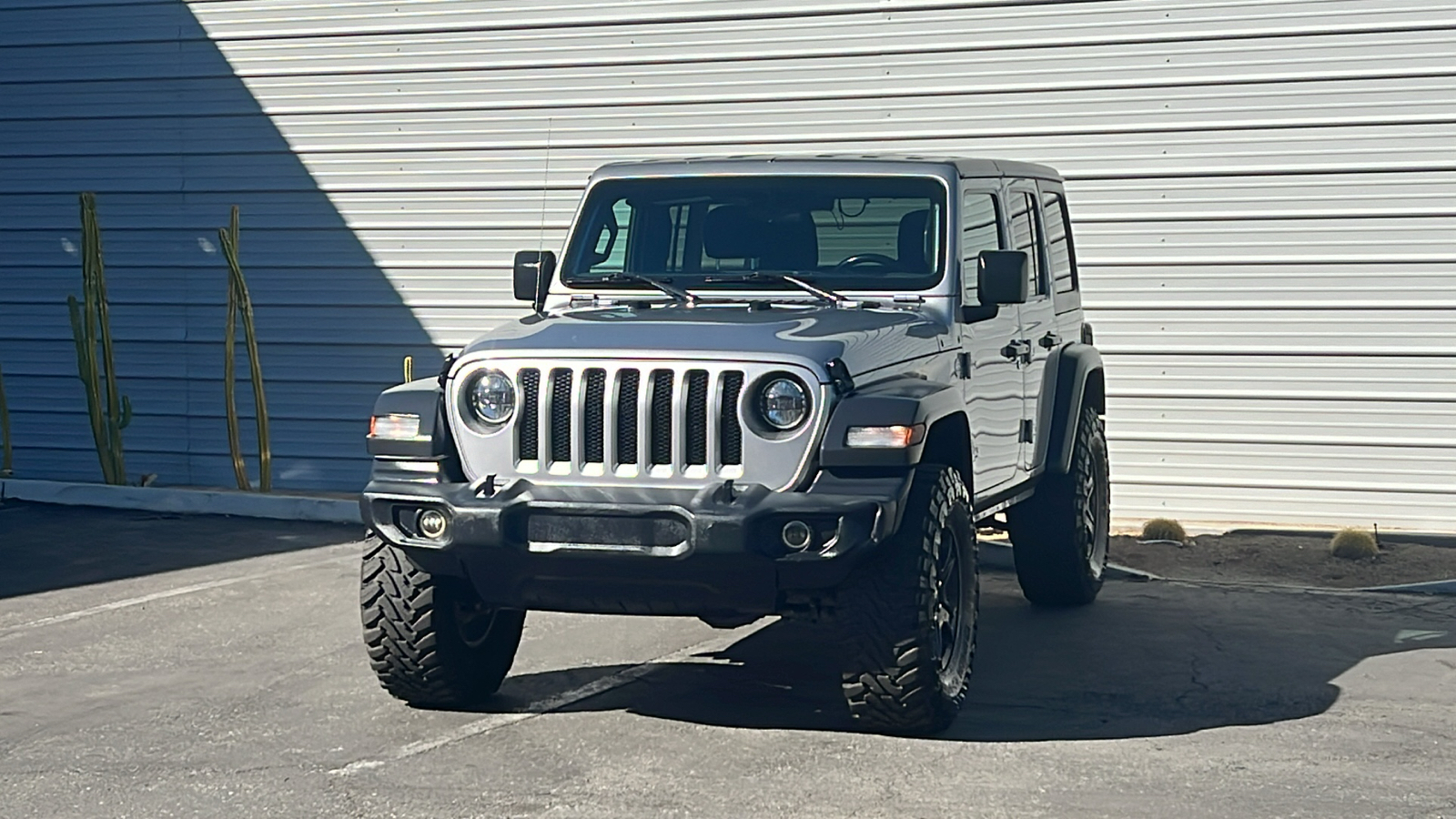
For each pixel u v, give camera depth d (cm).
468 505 573
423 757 573
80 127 1328
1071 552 846
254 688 678
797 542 555
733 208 710
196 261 1310
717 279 695
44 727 614
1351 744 592
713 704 653
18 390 1351
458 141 1246
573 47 1216
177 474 1330
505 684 688
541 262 720
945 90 1142
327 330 1285
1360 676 705
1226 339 1105
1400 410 1077
